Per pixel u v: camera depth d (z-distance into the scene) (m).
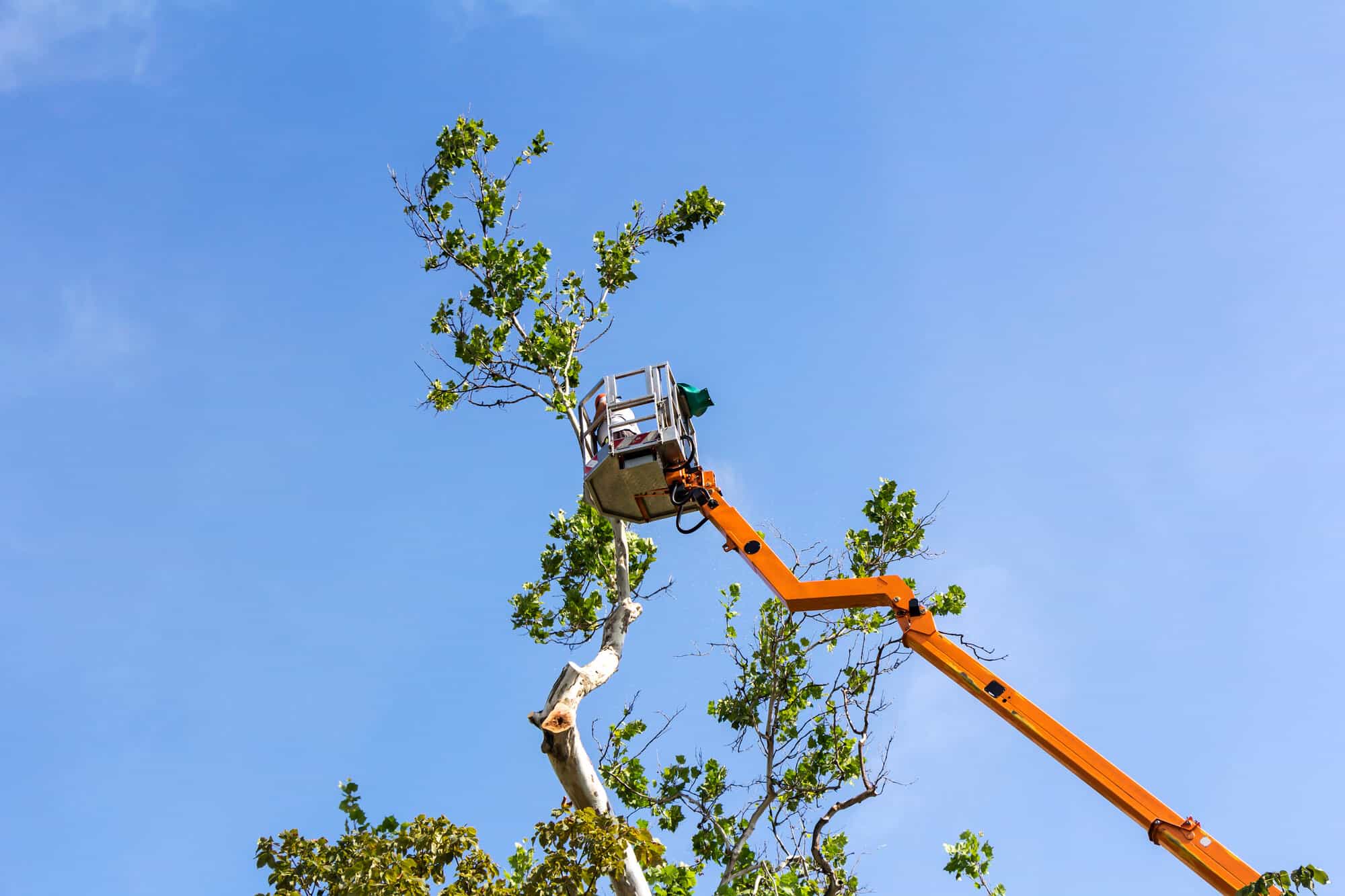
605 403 12.60
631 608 13.38
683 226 17.12
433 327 16.33
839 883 13.38
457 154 16.67
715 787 16.09
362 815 10.11
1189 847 10.73
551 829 9.40
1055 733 11.45
